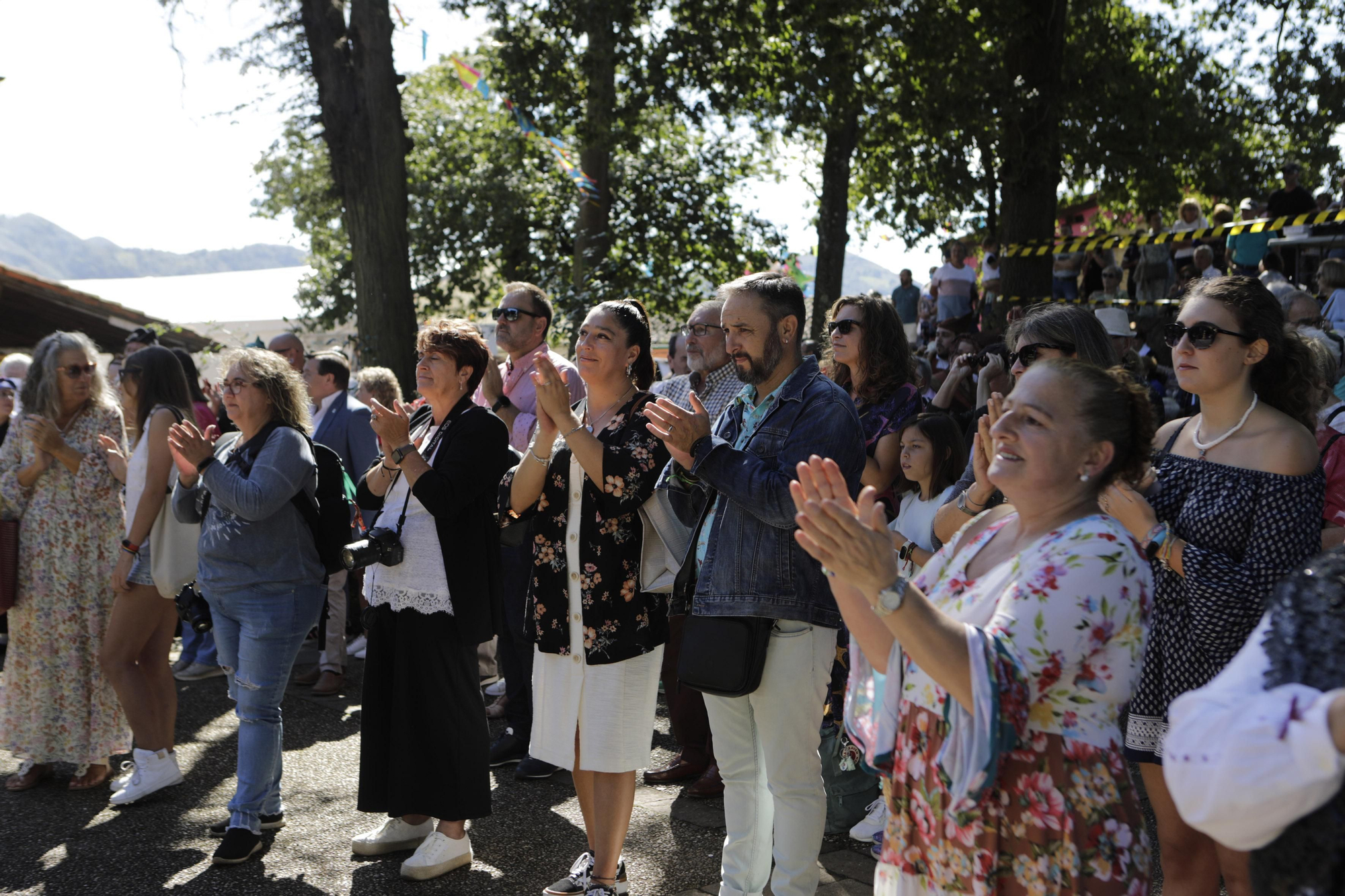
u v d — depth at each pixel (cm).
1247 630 251
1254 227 876
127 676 427
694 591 304
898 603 172
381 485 379
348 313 2177
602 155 1574
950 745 176
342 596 585
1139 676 186
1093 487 192
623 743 321
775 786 295
